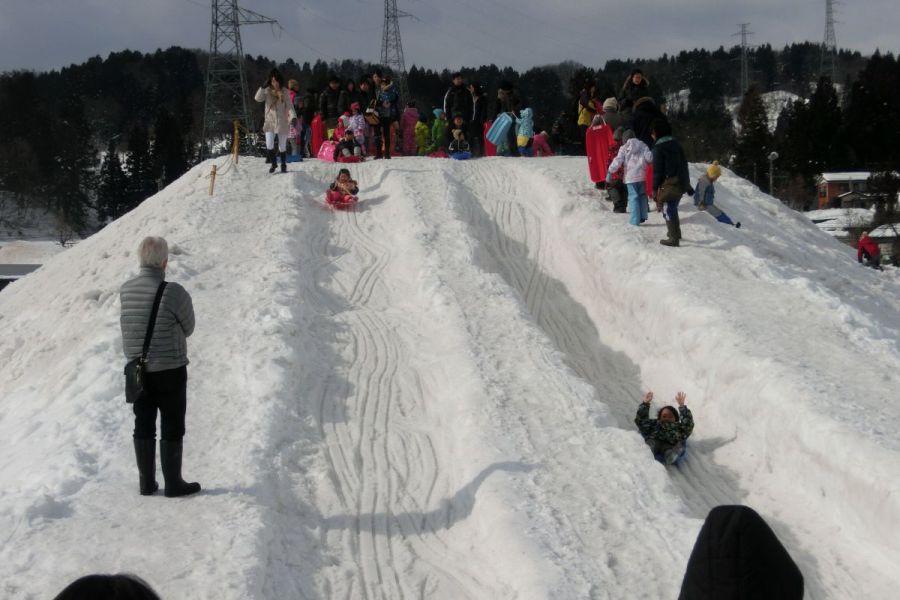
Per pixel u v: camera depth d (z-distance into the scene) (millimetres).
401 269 13500
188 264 12969
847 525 7172
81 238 82062
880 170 57656
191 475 7363
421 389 9867
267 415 8438
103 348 10211
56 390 9539
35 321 13891
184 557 5938
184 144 95250
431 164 18828
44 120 95875
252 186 17234
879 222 50062
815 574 6828
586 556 6336
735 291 11156
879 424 7613
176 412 6859
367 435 8805
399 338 11219
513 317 11266
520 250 14914
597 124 16078
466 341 10453
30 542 6094
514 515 6809
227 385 9180
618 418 9789
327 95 21766
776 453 8266
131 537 6199
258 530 6363
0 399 10414
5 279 43906
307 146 22375
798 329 9977
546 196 16359
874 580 6578
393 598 6207
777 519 7652
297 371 9688
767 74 182000
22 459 7824
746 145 73875
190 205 16203
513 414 8633
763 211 18906
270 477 7465
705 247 12930
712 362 9703
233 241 14195
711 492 8297
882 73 84125
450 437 8656
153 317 6738
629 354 11484
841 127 73062
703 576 2932
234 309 11211
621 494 7227
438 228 14609
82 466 7430
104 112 133875
